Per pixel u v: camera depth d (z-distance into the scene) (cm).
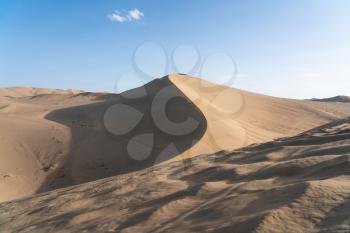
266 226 429
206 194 725
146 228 611
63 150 2470
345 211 423
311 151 909
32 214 1045
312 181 558
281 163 806
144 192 915
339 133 1159
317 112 4809
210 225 512
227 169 930
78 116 3416
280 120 4169
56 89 10794
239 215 514
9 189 2011
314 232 393
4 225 1012
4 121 2933
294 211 457
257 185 679
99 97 6288
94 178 2188
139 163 2286
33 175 2186
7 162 2273
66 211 955
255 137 2905
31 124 2969
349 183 527
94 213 848
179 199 739
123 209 809
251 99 4609
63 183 2130
